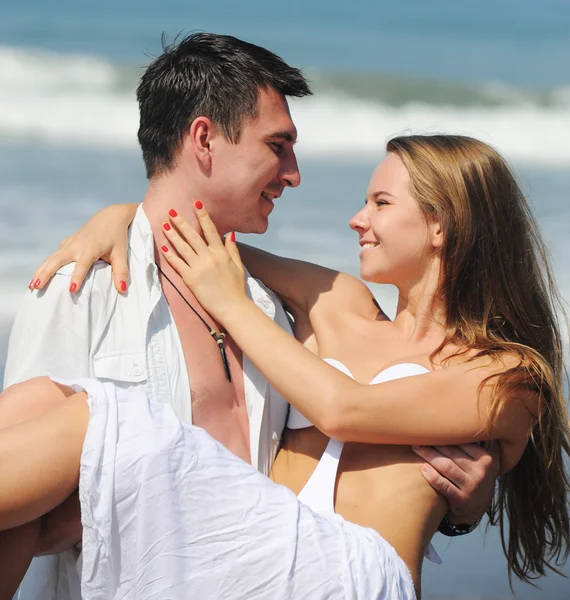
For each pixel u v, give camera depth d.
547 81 27.50
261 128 4.07
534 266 4.35
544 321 4.34
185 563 3.26
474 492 3.97
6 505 3.08
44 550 3.41
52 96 19.34
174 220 4.07
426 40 33.03
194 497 3.28
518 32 34.91
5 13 28.66
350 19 34.91
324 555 3.36
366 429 3.82
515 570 4.54
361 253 4.29
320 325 4.38
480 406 3.88
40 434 3.17
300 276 4.54
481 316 4.14
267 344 3.91
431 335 4.21
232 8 34.16
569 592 5.30
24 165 13.71
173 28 29.70
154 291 3.92
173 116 4.08
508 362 3.99
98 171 13.62
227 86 4.01
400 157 4.20
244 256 4.60
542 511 4.41
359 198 12.86
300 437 4.20
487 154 4.22
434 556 4.34
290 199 12.46
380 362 4.17
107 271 3.90
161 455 3.24
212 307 4.01
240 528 3.30
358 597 3.35
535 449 4.25
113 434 3.21
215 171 4.08
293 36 31.84
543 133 22.03
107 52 25.23
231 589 3.28
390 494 3.86
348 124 21.09
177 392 3.87
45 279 3.78
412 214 4.12
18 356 3.77
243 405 4.12
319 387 3.82
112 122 18.67
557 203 12.98
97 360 3.77
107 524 3.17
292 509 3.39
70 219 10.65
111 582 3.23
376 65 28.97
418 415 3.83
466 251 4.10
